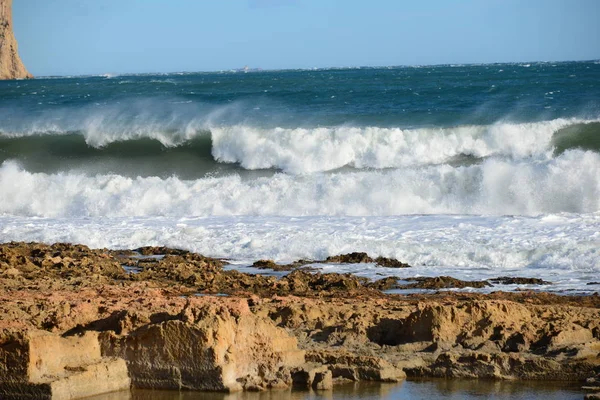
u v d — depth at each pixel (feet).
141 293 172.24
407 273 215.31
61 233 268.82
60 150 398.21
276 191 313.32
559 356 133.18
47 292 170.81
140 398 119.03
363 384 128.06
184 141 389.19
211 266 219.00
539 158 334.65
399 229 259.39
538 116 388.57
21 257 217.56
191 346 122.72
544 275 209.97
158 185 328.70
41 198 329.93
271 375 126.31
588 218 267.18
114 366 122.93
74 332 131.95
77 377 118.73
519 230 251.80
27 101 560.20
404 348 138.41
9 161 383.04
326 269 221.87
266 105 474.90
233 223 279.90
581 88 546.67
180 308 136.46
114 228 276.62
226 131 384.47
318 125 393.29
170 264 221.05
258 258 238.27
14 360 117.60
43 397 115.96
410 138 355.97
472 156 350.02
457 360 133.18
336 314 150.61
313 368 128.36
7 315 137.49
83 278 195.21
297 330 145.28
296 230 262.47
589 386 124.98
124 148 396.78
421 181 310.04
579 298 178.29
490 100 476.54
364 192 307.58
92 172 368.07
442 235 248.73
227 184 325.62
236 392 122.21
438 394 122.83
